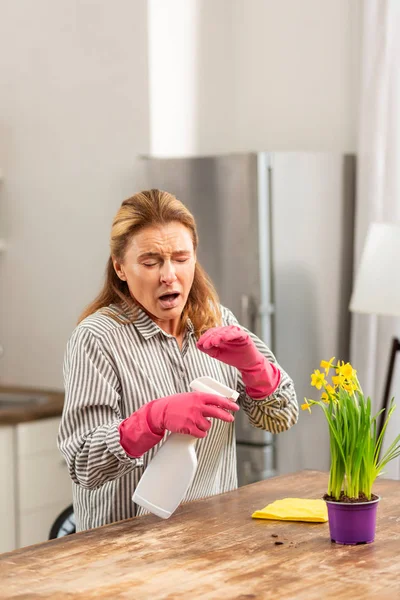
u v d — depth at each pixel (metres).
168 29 3.85
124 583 1.37
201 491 1.97
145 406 1.69
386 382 3.35
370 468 1.58
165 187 3.68
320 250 3.68
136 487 1.86
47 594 1.33
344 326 3.81
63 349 4.15
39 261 4.20
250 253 3.48
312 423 3.65
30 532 3.48
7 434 3.40
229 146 4.22
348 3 3.88
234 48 4.24
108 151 3.91
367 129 3.67
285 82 4.10
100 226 3.96
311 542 1.58
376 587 1.33
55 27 4.03
